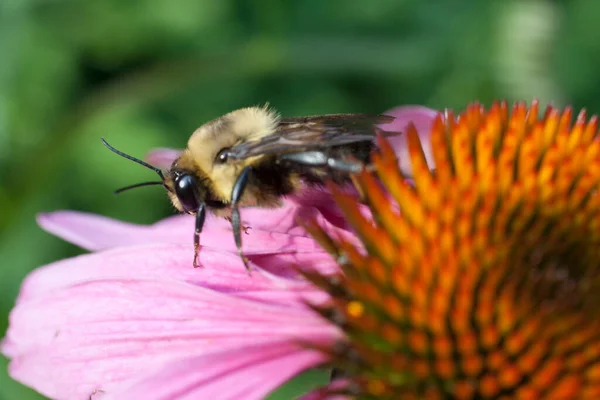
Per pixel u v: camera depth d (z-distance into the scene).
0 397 0.14
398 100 0.19
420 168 0.11
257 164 0.12
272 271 0.11
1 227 0.16
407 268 0.11
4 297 0.16
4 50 0.17
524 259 0.11
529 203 0.11
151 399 0.10
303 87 0.20
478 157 0.11
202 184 0.12
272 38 0.18
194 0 0.21
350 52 0.18
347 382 0.10
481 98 0.17
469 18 0.17
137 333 0.11
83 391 0.11
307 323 0.11
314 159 0.11
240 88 0.20
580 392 0.10
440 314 0.10
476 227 0.11
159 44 0.20
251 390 0.10
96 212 0.18
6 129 0.16
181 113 0.19
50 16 0.19
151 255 0.11
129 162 0.18
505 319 0.10
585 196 0.11
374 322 0.10
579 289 0.10
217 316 0.11
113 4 0.20
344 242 0.11
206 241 0.12
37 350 0.11
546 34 0.17
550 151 0.11
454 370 0.10
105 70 0.20
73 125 0.16
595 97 0.18
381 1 0.20
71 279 0.11
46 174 0.16
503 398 0.10
